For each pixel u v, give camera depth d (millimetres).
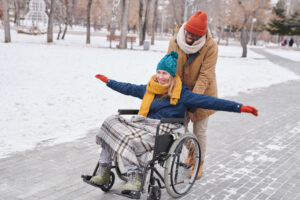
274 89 11211
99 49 20375
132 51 20906
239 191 3600
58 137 5102
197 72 3551
